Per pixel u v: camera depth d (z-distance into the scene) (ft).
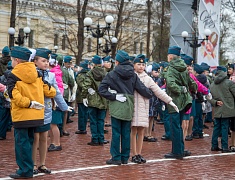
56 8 138.21
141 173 27.50
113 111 29.66
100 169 28.37
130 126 30.40
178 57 33.12
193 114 43.45
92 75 38.17
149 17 109.19
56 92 27.91
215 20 79.66
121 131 30.35
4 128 40.06
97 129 38.68
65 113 43.62
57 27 148.46
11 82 24.50
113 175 26.68
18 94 24.25
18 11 136.98
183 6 86.17
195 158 33.71
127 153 30.45
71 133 45.88
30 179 25.13
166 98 31.04
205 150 37.91
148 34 109.40
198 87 36.70
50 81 27.55
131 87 29.86
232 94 36.45
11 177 25.41
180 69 32.40
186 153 34.76
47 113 26.71
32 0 145.59
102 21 145.48
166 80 32.42
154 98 41.34
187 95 32.68
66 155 33.22
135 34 142.92
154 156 33.91
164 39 130.62
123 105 29.50
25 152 25.09
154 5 130.72
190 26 86.12
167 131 43.06
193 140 44.19
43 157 27.02
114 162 30.04
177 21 86.48
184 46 86.12
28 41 147.33
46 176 25.99
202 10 79.97
